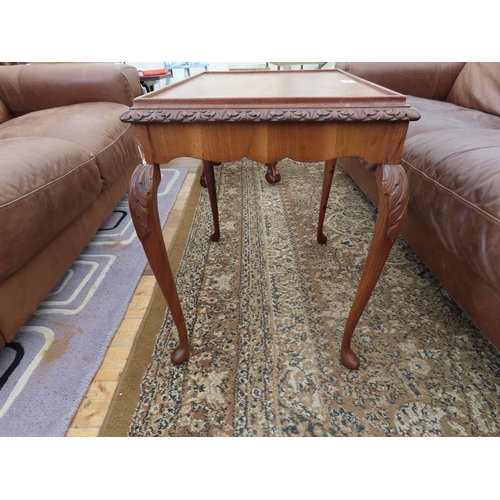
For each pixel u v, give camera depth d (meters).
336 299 0.96
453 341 0.82
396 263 1.09
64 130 1.13
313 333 0.85
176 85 0.69
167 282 0.67
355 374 0.75
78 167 0.99
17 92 1.43
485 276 0.64
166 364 0.78
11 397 0.70
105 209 1.25
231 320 0.89
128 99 1.47
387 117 0.49
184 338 0.76
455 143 0.81
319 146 0.53
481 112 1.22
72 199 0.95
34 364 0.77
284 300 0.95
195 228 1.32
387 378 0.74
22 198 0.75
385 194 0.55
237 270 1.08
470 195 0.66
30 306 0.82
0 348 0.75
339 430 0.65
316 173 1.83
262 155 0.54
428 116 1.14
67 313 0.92
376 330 0.85
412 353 0.79
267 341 0.83
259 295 0.97
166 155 0.55
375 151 0.53
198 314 0.91
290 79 0.77
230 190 1.65
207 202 1.53
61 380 0.74
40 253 0.87
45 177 0.84
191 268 1.09
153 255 0.63
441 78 1.41
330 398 0.70
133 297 0.99
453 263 0.79
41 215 0.81
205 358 0.79
